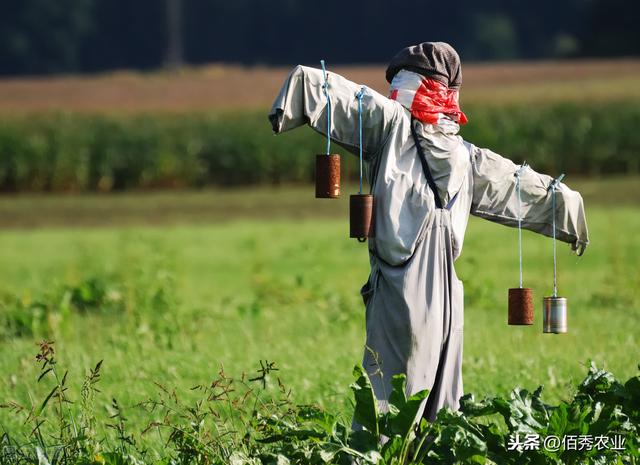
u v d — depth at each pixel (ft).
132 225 257.96
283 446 58.49
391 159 61.41
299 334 116.37
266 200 297.94
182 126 367.25
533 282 147.95
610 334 108.78
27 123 383.45
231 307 134.72
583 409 60.49
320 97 60.75
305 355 100.89
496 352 99.66
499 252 179.42
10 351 108.06
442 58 62.39
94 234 238.27
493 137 341.62
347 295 136.98
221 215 271.28
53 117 414.00
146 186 349.61
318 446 56.44
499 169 63.93
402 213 60.75
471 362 93.81
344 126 61.26
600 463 59.88
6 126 369.71
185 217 269.64
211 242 212.64
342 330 117.60
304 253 184.34
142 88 573.33
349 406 77.36
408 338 60.18
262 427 62.59
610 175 334.65
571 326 115.85
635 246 179.42
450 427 57.00
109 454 59.26
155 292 132.05
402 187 60.95
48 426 76.54
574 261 168.76
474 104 391.45
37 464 62.23
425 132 61.72
